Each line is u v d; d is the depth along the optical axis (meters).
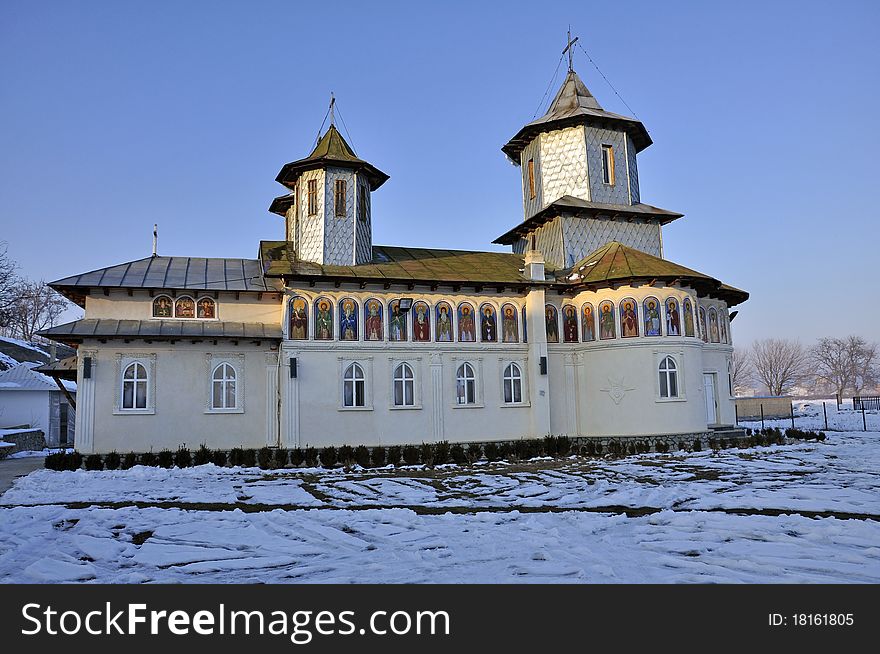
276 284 30.44
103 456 26.58
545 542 12.13
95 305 28.09
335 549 11.98
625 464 25.72
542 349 32.34
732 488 18.78
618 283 32.34
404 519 14.56
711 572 10.14
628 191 37.84
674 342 31.91
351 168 32.69
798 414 66.75
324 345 29.67
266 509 16.58
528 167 39.78
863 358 132.88
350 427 29.53
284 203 36.56
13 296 64.69
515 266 35.00
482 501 17.48
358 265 31.94
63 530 13.94
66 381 49.25
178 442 27.86
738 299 37.78
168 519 14.91
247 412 28.92
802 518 13.92
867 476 21.12
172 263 31.44
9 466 29.75
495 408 31.84
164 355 28.20
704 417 32.50
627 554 11.24
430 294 31.61
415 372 30.86
